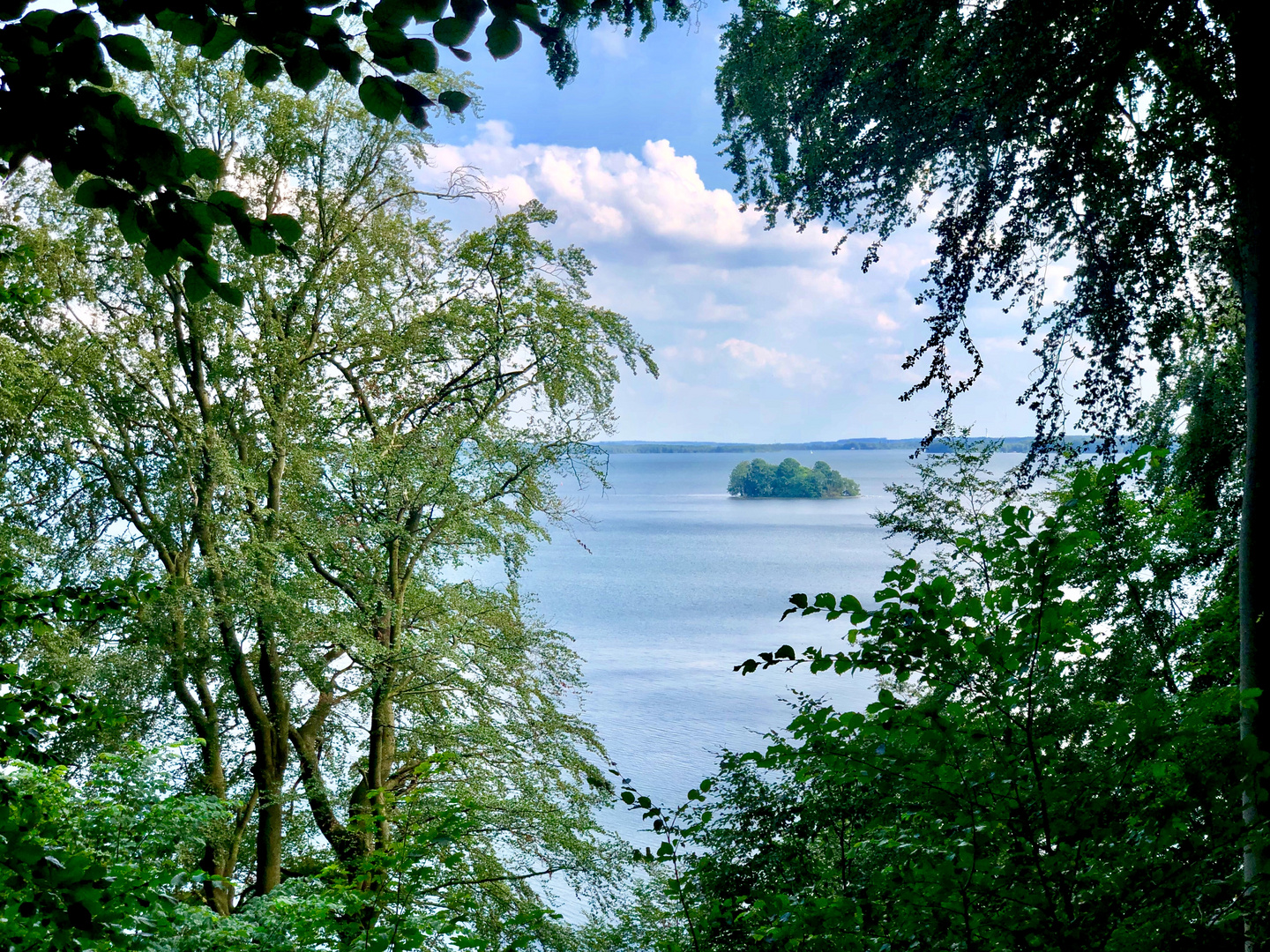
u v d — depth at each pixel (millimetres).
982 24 5527
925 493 10602
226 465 11414
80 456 12234
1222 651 6824
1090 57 5047
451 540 13227
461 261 14008
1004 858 3006
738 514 124312
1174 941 2623
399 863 4766
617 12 6109
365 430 13984
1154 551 7688
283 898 5168
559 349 13602
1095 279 5375
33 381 10867
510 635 13539
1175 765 2828
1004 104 5293
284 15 1309
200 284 1539
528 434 13516
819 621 51781
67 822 4957
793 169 7211
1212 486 7117
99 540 12156
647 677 39781
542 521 14469
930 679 2967
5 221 11500
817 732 3111
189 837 6062
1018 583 2961
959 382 5590
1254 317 4535
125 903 2809
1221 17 4840
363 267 13227
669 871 8859
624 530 106750
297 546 12562
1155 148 5230
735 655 43812
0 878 1896
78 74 1311
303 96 12773
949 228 5461
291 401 12594
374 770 12758
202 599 11500
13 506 11742
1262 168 4551
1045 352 5617
